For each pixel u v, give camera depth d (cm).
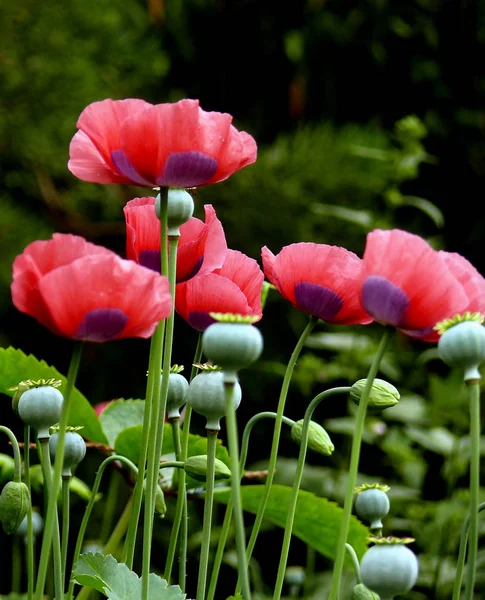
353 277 196
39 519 246
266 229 615
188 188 199
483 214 729
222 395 193
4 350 224
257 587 367
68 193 606
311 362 460
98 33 635
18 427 539
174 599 196
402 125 531
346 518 186
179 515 204
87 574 196
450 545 396
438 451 436
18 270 180
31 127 590
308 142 633
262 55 765
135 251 199
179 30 742
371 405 195
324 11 746
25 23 602
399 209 714
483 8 745
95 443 233
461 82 748
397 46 750
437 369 595
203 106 766
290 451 592
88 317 180
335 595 186
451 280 185
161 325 192
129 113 196
